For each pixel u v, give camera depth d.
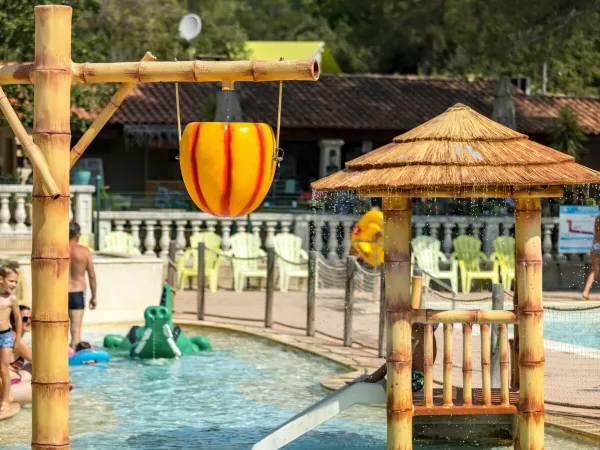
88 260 23.52
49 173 11.21
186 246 38.66
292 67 11.31
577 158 50.88
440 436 14.98
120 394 19.39
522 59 48.34
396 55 82.44
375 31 79.69
